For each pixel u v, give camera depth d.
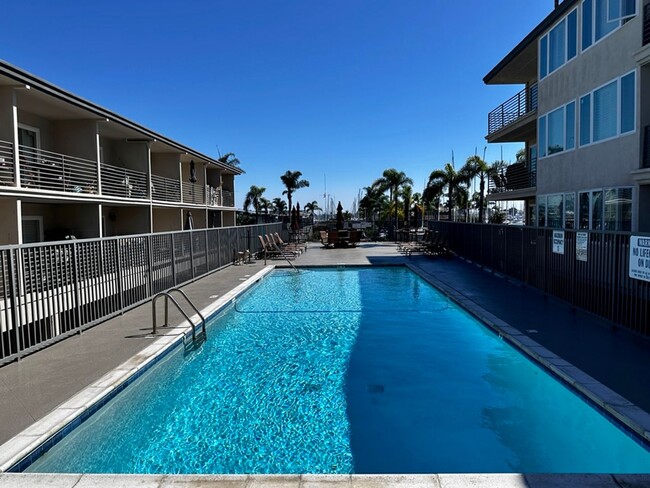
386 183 48.62
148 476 3.56
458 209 47.12
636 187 11.96
